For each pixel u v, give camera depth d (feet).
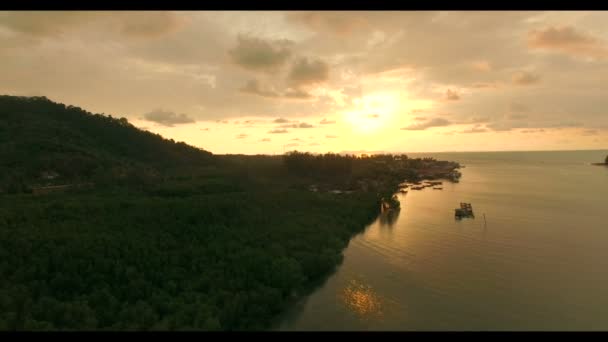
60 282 140.05
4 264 143.54
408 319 153.17
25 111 497.05
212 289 150.82
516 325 147.95
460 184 645.51
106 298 136.87
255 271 171.83
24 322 114.73
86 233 179.83
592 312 156.97
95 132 531.09
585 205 404.57
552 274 198.08
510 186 606.14
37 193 275.39
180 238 199.52
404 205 422.82
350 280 192.44
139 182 345.92
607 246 245.65
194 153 624.18
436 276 196.85
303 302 168.35
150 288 147.64
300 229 243.40
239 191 360.28
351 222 295.48
